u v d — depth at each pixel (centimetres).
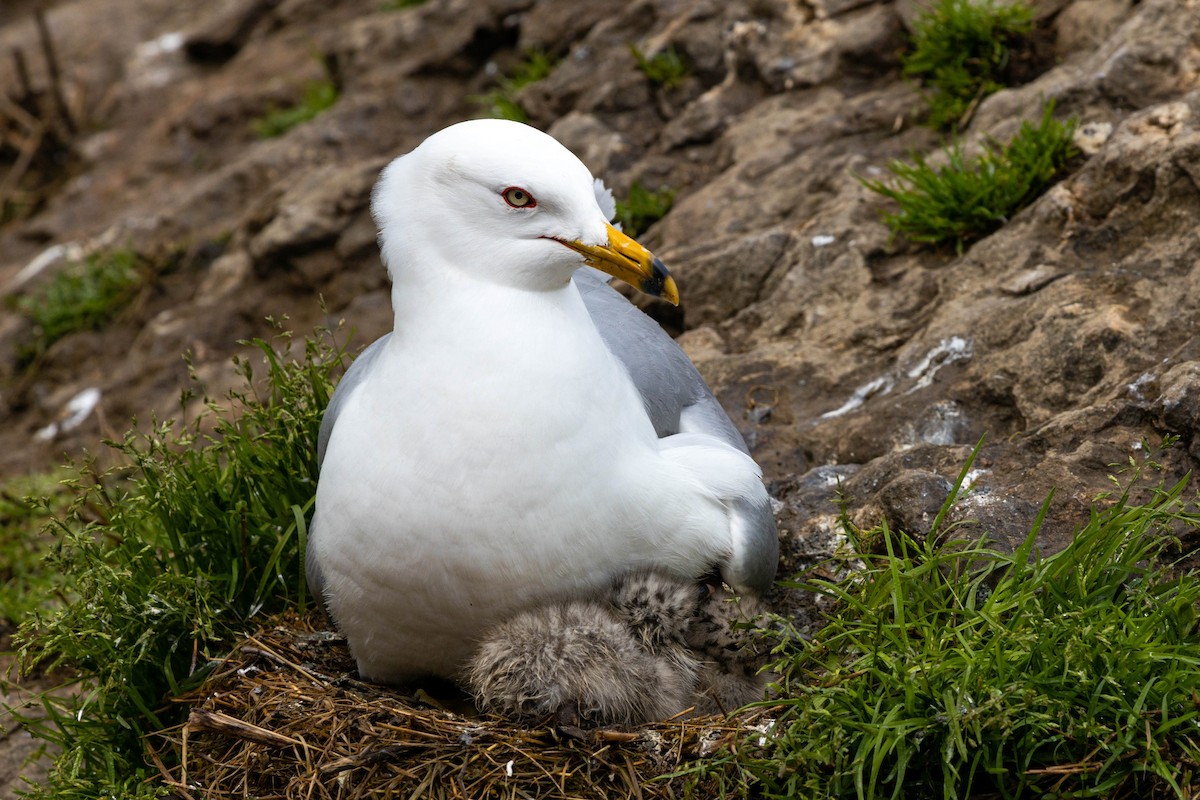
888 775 788
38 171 2419
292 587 1048
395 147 1973
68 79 2569
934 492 962
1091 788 758
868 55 1566
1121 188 1184
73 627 995
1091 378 1058
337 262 1766
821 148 1485
